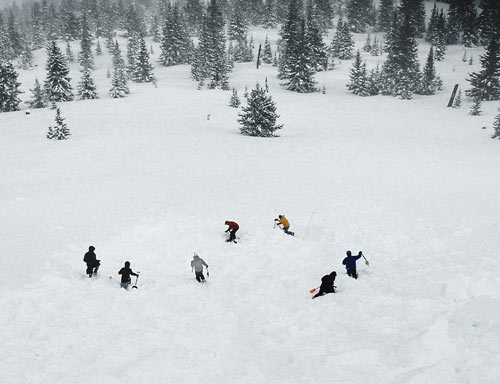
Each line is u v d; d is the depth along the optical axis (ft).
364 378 21.49
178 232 51.34
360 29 446.19
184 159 93.45
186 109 170.81
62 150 100.48
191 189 69.97
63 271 38.37
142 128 131.44
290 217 58.13
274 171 84.17
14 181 73.72
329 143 116.67
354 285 37.35
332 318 30.35
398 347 24.18
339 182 76.18
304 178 78.95
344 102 206.49
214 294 36.19
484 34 345.31
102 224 52.49
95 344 25.99
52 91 201.36
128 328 28.58
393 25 349.82
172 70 313.12
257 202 63.93
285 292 36.96
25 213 56.08
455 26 367.86
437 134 138.62
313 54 267.39
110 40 402.72
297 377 22.43
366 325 28.27
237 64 323.98
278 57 332.60
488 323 25.26
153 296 35.01
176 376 22.61
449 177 80.07
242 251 46.85
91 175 78.69
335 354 24.02
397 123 159.22
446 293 32.50
